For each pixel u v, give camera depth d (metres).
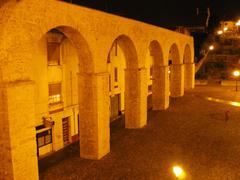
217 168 14.17
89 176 13.83
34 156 11.48
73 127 22.05
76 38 14.15
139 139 18.81
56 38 20.05
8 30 10.15
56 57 20.25
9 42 10.24
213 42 54.31
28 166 11.23
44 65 19.08
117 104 28.64
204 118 23.30
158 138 18.88
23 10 10.64
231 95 32.50
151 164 14.91
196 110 26.09
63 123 21.23
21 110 10.80
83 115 15.58
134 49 19.62
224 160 15.10
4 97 10.27
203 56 50.91
